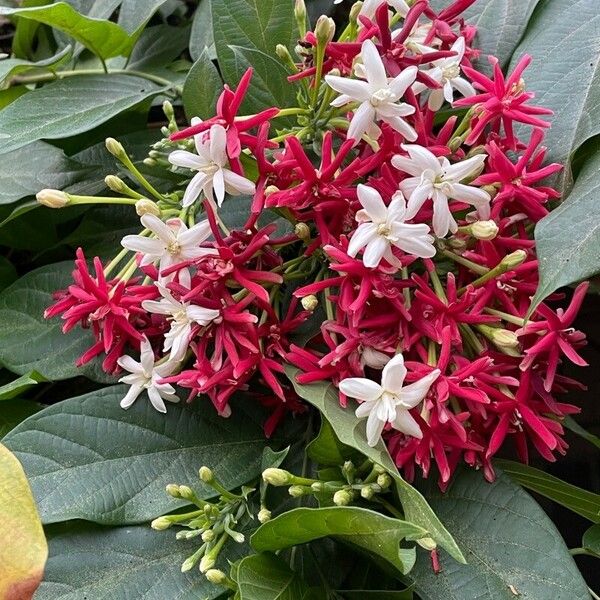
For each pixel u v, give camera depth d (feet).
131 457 1.05
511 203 0.98
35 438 1.04
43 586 0.98
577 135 1.04
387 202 0.93
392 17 1.11
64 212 1.28
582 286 0.92
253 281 0.96
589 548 1.07
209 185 0.94
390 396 0.90
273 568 0.96
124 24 1.42
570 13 1.15
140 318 1.04
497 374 0.96
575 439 1.51
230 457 1.07
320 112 1.03
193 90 1.15
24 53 1.55
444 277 1.02
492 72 1.16
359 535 0.90
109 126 1.35
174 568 1.00
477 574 0.96
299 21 1.07
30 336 1.19
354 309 0.89
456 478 1.03
